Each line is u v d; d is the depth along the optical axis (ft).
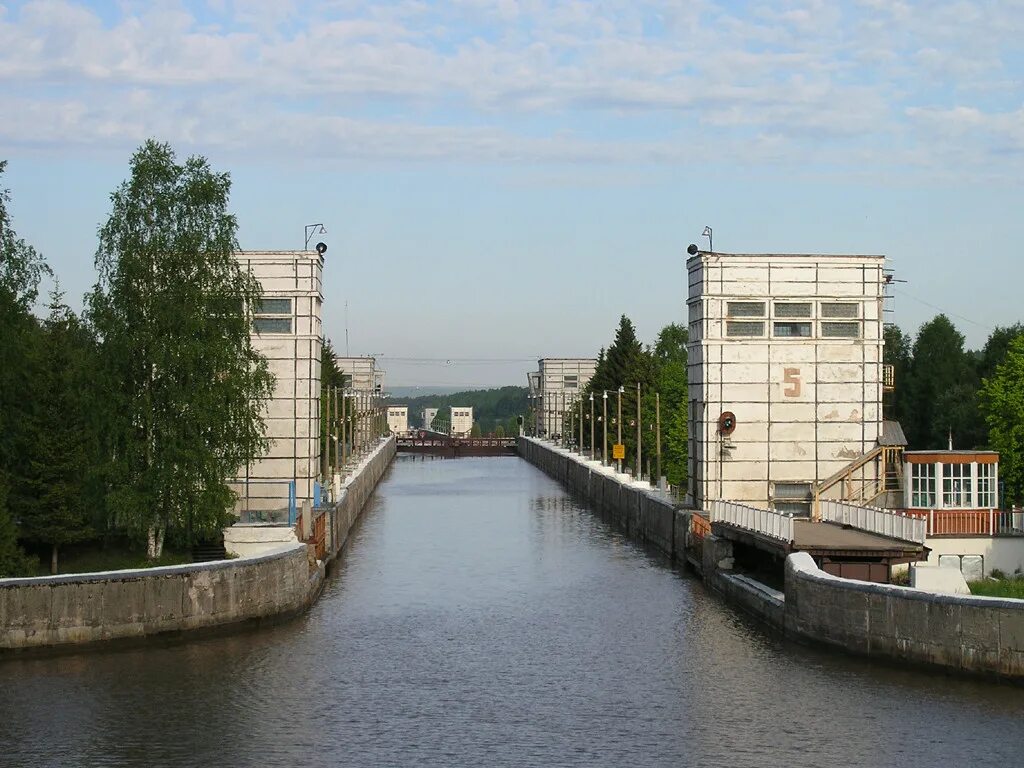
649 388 511.40
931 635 143.64
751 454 251.19
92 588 159.94
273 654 164.14
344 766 119.14
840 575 174.19
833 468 251.39
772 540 185.98
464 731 130.41
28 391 202.28
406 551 281.13
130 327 202.59
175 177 209.36
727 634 177.27
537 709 138.62
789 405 251.19
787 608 170.91
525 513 384.68
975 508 207.72
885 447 248.93
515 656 164.66
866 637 151.94
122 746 124.26
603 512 382.01
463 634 179.32
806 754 120.88
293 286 252.42
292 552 190.60
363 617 192.75
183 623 168.35
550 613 196.54
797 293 250.98
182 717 134.10
